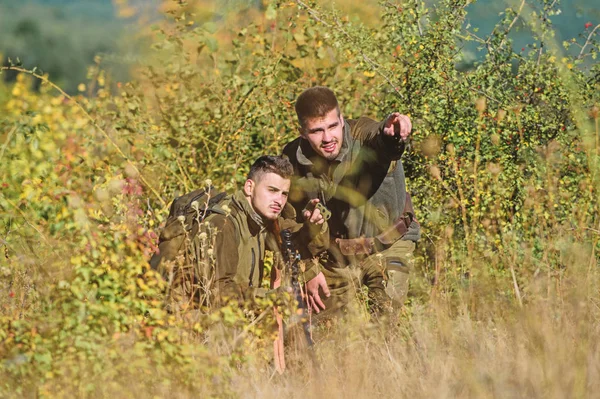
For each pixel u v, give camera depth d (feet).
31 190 50.57
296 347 50.11
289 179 52.42
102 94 77.05
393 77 73.15
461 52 72.02
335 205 59.26
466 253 58.90
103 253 46.39
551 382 40.40
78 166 56.85
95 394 40.40
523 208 60.18
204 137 78.28
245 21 86.53
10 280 48.98
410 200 62.03
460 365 43.78
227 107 79.71
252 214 52.21
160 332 42.57
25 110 58.95
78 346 40.83
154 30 80.79
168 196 72.02
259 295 50.52
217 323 46.21
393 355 47.98
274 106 80.23
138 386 40.83
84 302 43.93
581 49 68.33
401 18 72.64
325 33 76.54
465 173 66.64
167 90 79.10
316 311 58.29
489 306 51.16
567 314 47.50
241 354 45.42
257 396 43.86
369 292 59.26
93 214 50.90
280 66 83.10
